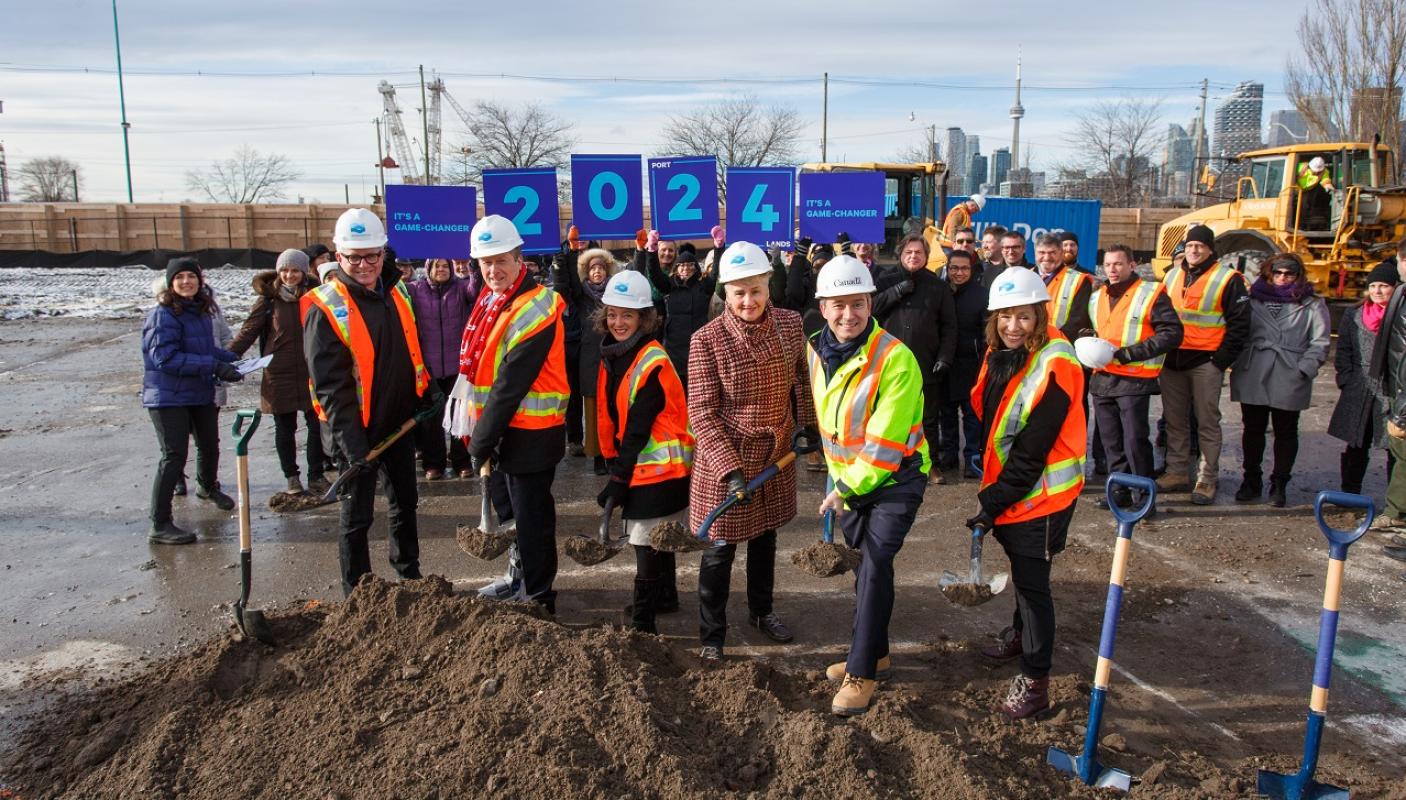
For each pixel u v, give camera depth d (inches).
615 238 308.3
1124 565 130.3
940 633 188.2
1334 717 157.2
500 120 1684.3
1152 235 1255.5
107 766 136.3
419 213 288.4
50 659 177.5
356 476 177.9
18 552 232.7
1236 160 633.6
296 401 269.1
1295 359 253.1
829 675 164.4
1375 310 242.8
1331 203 576.7
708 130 1610.5
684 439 176.2
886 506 149.2
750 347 160.4
